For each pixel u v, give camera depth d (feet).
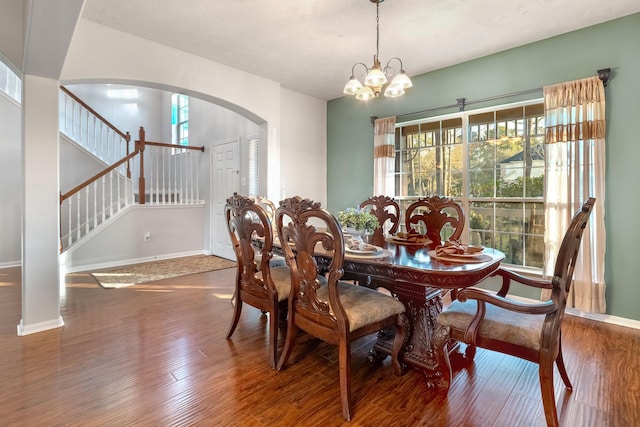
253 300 7.84
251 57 12.10
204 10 9.09
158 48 10.99
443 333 6.16
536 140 11.16
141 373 6.85
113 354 7.63
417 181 14.19
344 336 5.76
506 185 11.84
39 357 7.43
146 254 17.79
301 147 16.43
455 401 6.05
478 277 5.97
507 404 5.97
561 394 6.23
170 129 24.22
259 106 14.02
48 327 8.95
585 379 6.71
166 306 10.85
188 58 11.73
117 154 20.59
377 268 6.65
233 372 6.95
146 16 9.41
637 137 9.19
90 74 9.70
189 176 20.94
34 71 8.38
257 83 13.91
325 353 7.83
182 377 6.73
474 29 10.09
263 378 6.74
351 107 16.46
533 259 11.28
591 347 8.11
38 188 8.77
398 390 6.40
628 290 9.39
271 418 5.55
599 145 9.55
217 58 12.20
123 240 16.97
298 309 6.74
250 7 8.93
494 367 7.27
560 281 5.19
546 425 5.41
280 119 15.15
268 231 7.18
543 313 5.08
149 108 24.56
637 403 5.94
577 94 9.86
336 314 5.82
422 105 13.78
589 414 5.66
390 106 14.89
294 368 7.14
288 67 13.01
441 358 6.19
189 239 19.60
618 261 9.52
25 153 8.55
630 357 7.61
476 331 5.75
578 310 10.12
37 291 8.81
